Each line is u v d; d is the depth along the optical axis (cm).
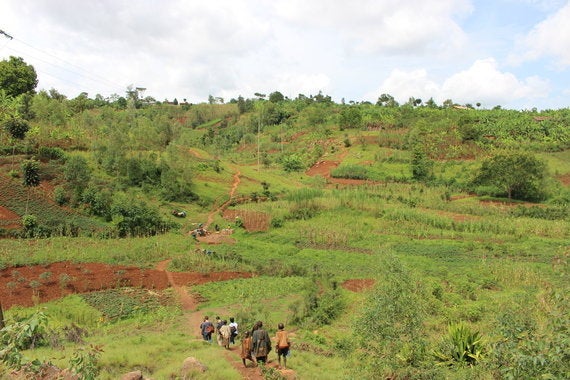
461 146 7781
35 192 4212
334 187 6675
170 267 3422
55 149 4966
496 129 8606
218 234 4606
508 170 5891
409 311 1232
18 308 2475
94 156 5341
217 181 6500
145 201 4869
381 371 1179
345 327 2288
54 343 1772
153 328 2327
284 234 4662
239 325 2217
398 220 4894
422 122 8625
